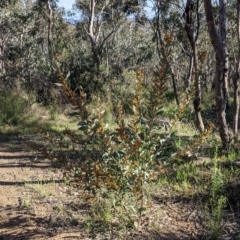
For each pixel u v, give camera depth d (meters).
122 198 3.78
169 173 5.38
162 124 3.73
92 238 3.78
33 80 14.82
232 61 23.72
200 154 6.57
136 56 36.56
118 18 31.94
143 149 3.52
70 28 36.03
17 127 10.59
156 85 3.58
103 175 3.51
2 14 24.95
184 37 20.75
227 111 15.12
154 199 4.69
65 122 11.88
